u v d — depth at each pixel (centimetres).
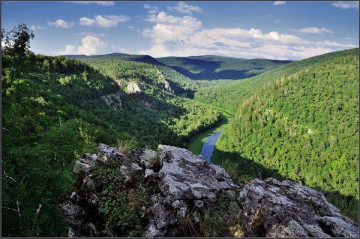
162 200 563
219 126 17575
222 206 575
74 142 2678
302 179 10856
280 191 609
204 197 580
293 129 13938
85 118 7844
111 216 564
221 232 523
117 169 672
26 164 1608
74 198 628
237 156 12319
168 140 10994
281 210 528
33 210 1425
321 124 13425
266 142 13075
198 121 16162
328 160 10975
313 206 576
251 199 570
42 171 1611
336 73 17712
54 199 1533
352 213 638
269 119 15112
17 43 1622
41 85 11144
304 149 12256
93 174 652
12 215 1371
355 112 13350
